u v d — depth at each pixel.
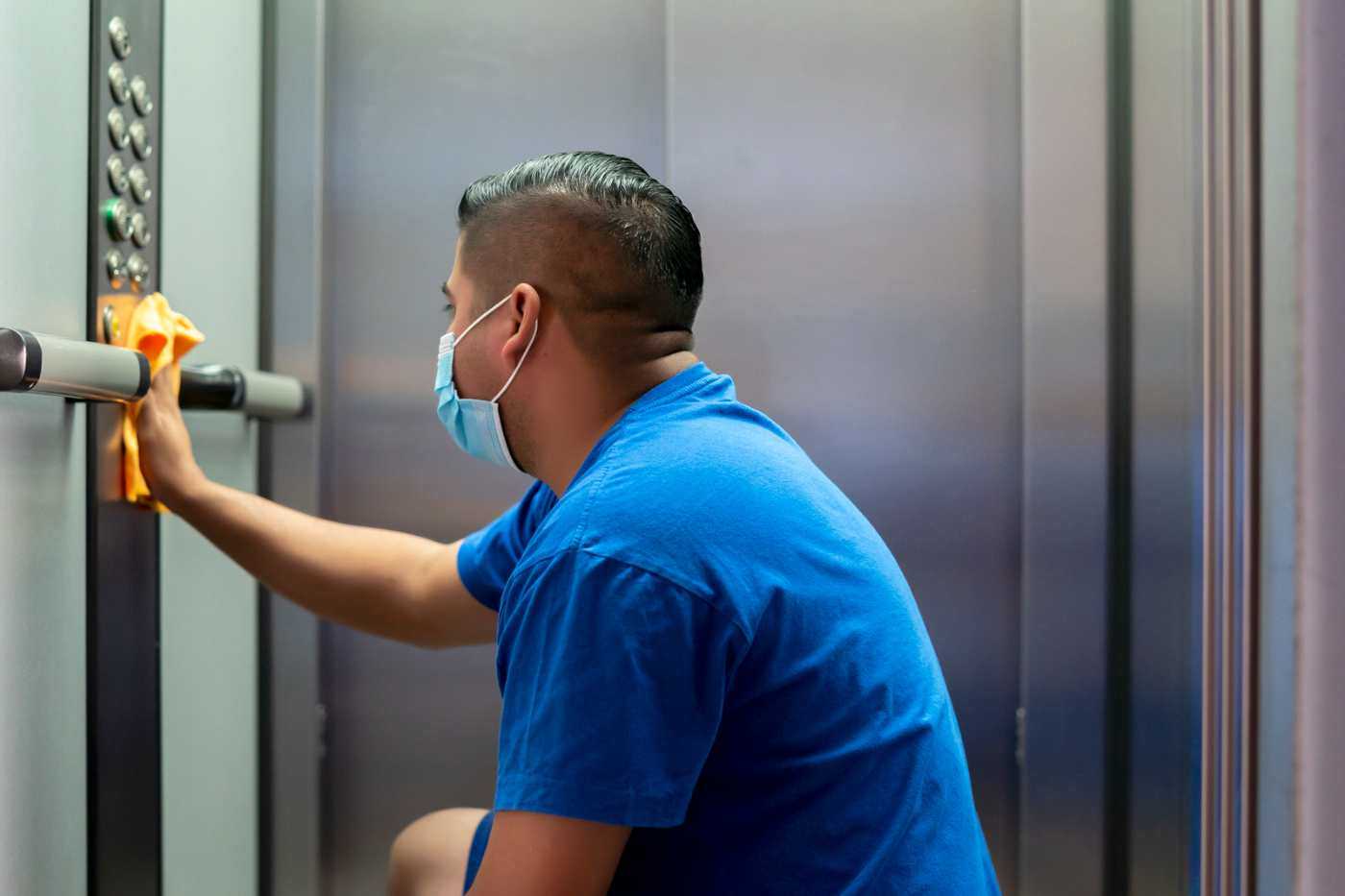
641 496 0.72
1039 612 1.32
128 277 0.98
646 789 0.68
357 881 1.43
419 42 1.40
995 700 1.36
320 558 1.10
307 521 1.11
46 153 0.86
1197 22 1.24
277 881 1.41
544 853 0.68
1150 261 1.29
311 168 1.37
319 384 1.39
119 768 0.98
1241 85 0.48
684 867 0.75
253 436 1.36
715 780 0.75
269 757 1.41
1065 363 1.30
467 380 0.86
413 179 1.40
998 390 1.35
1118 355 1.31
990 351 1.34
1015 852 1.36
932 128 1.34
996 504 1.35
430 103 1.40
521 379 0.84
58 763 0.89
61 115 0.88
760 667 0.73
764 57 1.35
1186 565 1.29
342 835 1.43
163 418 1.03
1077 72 1.29
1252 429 0.47
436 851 1.03
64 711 0.91
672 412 0.81
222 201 1.25
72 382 0.78
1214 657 0.51
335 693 1.42
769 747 0.74
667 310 0.83
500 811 0.70
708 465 0.75
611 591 0.69
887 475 1.36
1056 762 1.32
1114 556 1.31
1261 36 0.47
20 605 0.83
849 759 0.74
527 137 1.39
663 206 0.83
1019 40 1.33
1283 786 0.46
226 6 1.26
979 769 1.36
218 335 1.25
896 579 0.84
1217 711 0.51
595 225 0.80
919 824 0.75
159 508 1.06
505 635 0.75
